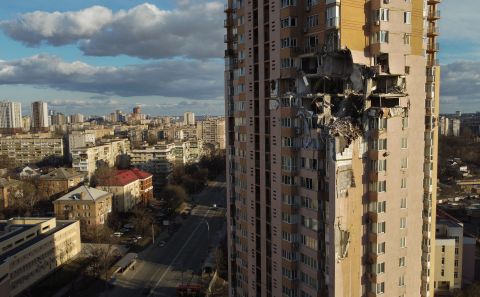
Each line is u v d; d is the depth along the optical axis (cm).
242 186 8038
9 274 11625
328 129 5803
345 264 5822
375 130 5716
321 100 5991
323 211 6047
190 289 13175
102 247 16788
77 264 15625
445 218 13862
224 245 15738
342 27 5534
